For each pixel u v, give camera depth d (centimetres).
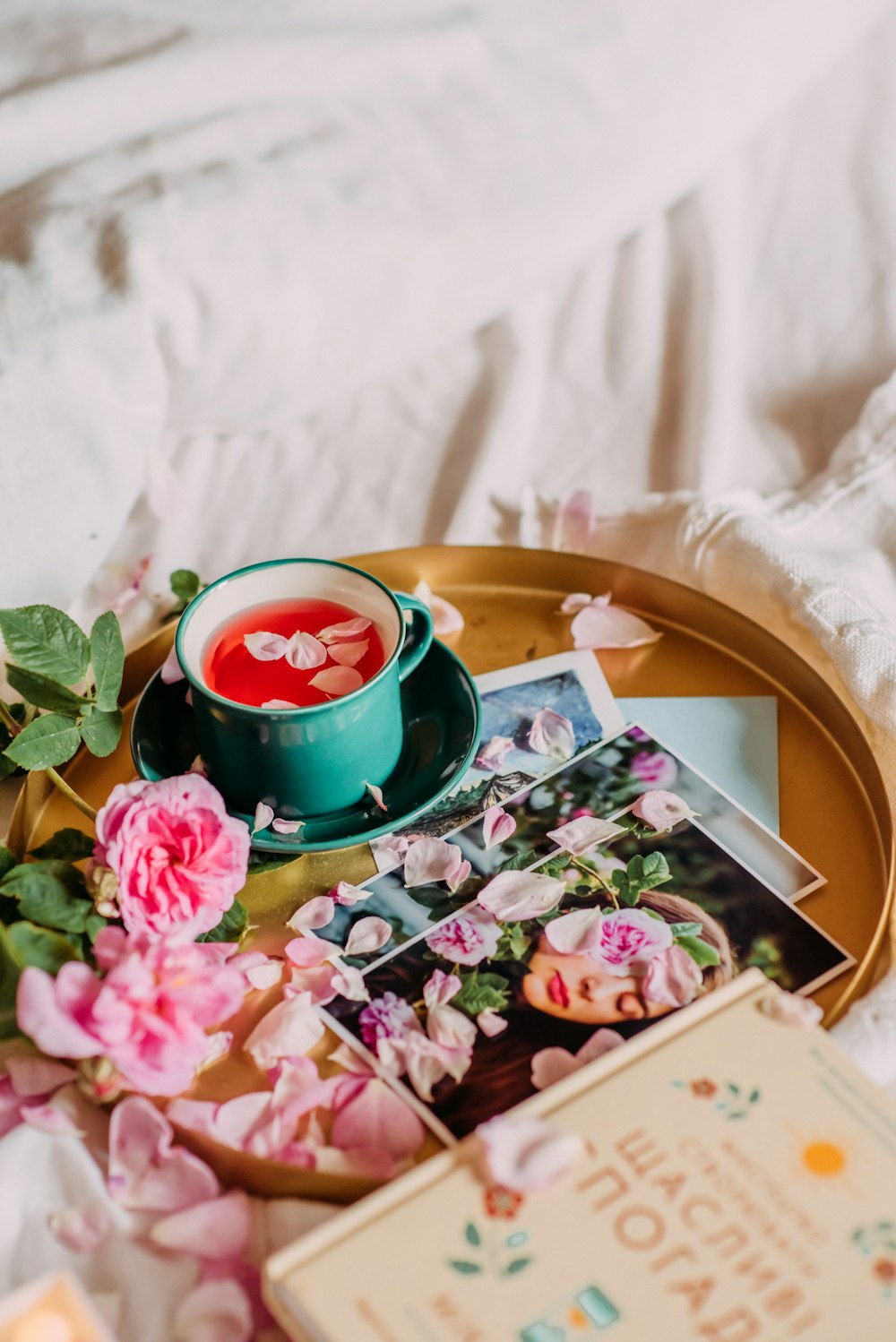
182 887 58
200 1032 54
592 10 101
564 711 75
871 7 108
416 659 69
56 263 90
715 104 105
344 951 62
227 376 98
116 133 97
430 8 100
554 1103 52
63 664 62
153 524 99
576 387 107
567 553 83
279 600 69
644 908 63
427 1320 45
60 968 55
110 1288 53
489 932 63
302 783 65
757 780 71
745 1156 49
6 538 85
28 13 100
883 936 61
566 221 104
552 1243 47
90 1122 59
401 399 107
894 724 74
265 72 97
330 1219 50
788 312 108
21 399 85
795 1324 45
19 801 68
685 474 100
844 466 96
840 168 109
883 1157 49
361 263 98
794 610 82
